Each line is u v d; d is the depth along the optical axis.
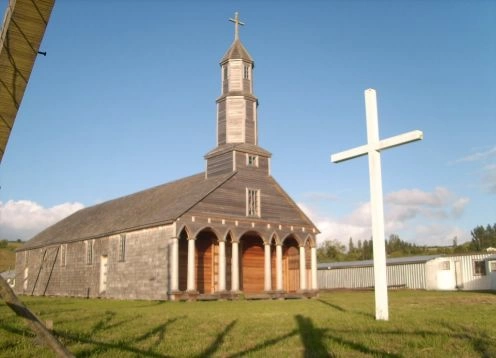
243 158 37.00
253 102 38.44
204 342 10.11
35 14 5.39
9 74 5.66
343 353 8.64
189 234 32.94
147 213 37.78
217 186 34.84
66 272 46.47
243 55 38.50
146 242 35.09
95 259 41.78
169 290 32.12
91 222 48.28
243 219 35.72
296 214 39.22
